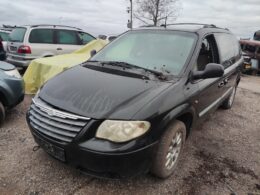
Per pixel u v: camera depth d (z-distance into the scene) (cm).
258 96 837
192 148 405
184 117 335
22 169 315
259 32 1777
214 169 350
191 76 334
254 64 1510
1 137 393
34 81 611
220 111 616
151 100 271
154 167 292
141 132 254
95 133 252
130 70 337
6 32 1198
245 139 460
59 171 315
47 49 855
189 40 369
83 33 982
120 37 428
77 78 312
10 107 439
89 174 265
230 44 526
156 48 372
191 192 299
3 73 427
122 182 304
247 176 341
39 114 287
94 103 264
